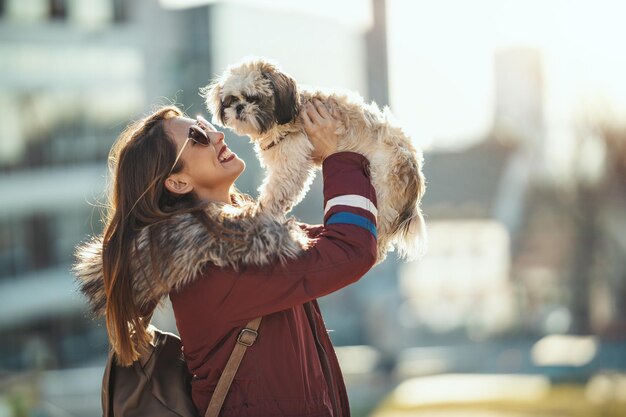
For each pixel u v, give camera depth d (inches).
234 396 74.4
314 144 84.6
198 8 848.9
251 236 72.1
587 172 1141.1
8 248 709.9
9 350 693.9
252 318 74.2
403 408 569.6
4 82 701.3
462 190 1491.1
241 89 82.8
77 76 756.6
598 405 534.0
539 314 1156.5
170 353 81.4
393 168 84.5
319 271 72.3
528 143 1343.5
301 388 75.5
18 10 714.8
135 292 74.4
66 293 736.3
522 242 1279.5
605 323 1041.5
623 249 1117.7
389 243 86.3
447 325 1200.8
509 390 598.5
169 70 832.3
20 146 717.9
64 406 598.2
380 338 1039.6
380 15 1063.6
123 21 797.2
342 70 1043.9
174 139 79.5
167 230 73.4
